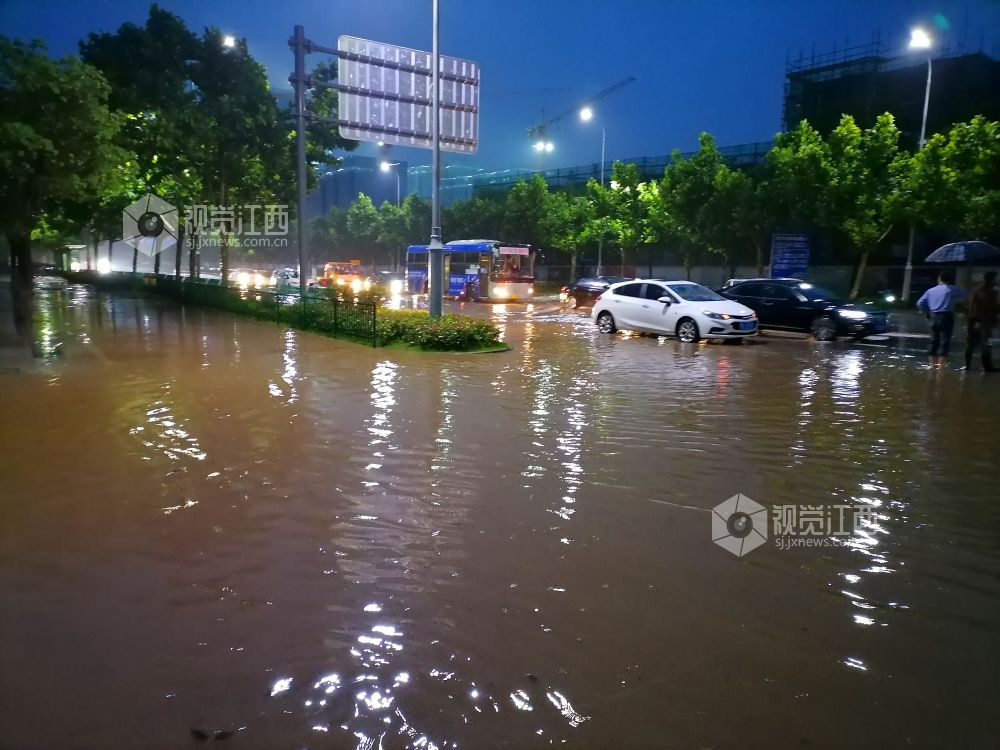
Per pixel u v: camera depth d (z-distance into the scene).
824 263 35.03
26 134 11.50
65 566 4.33
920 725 2.89
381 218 59.72
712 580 4.18
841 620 3.73
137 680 3.17
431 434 7.66
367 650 3.43
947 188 24.39
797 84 38.25
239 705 3.01
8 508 5.32
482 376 11.53
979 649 3.46
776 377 11.55
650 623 3.68
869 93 34.62
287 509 5.33
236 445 7.14
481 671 3.26
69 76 12.36
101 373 11.39
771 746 2.76
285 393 9.91
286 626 3.64
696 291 17.73
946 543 4.75
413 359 13.44
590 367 12.62
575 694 3.09
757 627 3.65
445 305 30.30
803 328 17.45
